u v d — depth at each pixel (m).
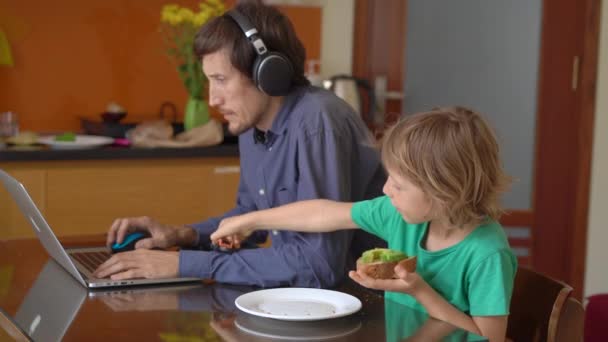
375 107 4.13
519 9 4.15
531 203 4.28
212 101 1.82
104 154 3.16
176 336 1.30
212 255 1.66
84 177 3.15
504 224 4.28
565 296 1.58
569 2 4.14
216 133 3.37
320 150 1.76
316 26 4.03
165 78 3.84
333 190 1.75
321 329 1.36
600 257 4.34
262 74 1.74
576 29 4.16
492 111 4.21
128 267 1.65
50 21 3.64
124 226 1.90
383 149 1.51
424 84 4.19
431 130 1.46
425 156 1.45
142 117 3.82
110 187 3.19
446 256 1.56
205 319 1.39
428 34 4.16
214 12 3.49
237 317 1.41
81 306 1.46
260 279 1.64
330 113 1.80
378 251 1.49
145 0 3.76
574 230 4.30
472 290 1.51
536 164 4.24
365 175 1.88
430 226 1.61
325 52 4.09
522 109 4.21
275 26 1.80
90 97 3.74
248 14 1.80
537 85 4.20
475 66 4.19
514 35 4.17
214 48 1.77
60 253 1.66
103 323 1.36
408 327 1.38
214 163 3.35
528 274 1.72
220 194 3.37
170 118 3.87
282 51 1.81
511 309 1.73
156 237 1.89
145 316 1.40
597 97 4.21
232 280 1.64
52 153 3.09
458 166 1.45
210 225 2.01
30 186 3.08
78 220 3.16
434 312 1.45
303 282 1.66
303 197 1.77
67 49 3.68
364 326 1.38
